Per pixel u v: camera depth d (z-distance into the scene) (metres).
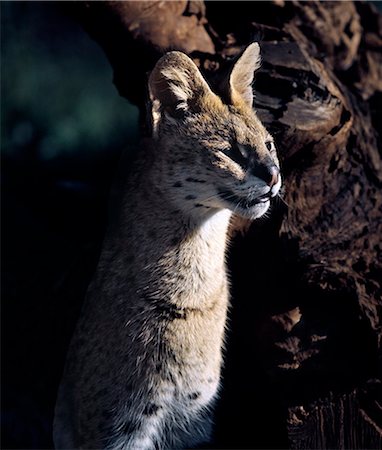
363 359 9.29
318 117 9.88
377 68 12.59
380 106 11.94
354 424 9.14
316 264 9.83
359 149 10.88
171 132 8.81
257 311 10.14
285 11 11.98
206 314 9.22
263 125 9.55
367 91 12.24
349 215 10.51
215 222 9.05
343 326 9.50
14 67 20.69
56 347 11.72
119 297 9.23
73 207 13.75
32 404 12.04
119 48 11.41
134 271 9.18
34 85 20.62
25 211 13.95
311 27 12.14
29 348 12.10
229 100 8.88
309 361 9.45
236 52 10.99
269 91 10.22
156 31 11.09
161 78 8.70
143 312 9.11
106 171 16.53
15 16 21.25
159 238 9.06
